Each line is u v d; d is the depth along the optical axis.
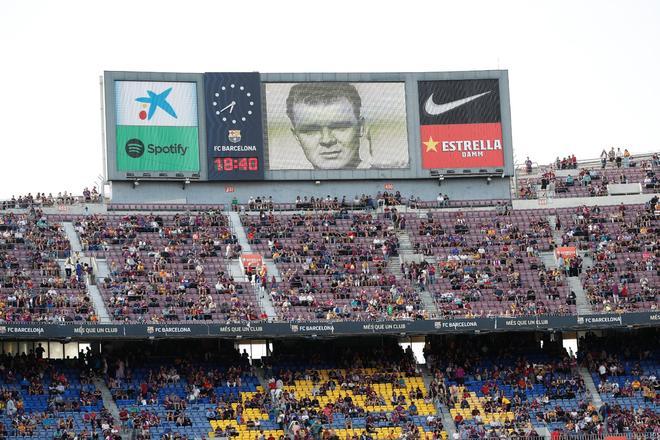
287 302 91.75
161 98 102.31
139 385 86.31
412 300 93.94
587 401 88.19
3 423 79.69
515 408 87.00
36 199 100.38
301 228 101.31
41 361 86.31
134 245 96.44
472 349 93.38
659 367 92.00
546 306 93.88
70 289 89.94
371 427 83.44
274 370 89.44
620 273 97.50
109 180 100.56
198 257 96.44
